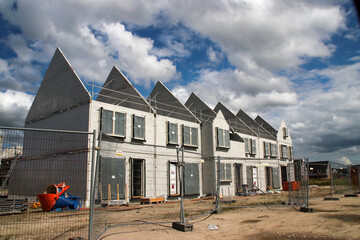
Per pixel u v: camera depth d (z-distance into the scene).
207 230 9.00
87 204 15.15
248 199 22.28
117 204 17.80
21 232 8.88
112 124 19.70
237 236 8.10
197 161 26.55
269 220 10.64
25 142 8.02
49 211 13.73
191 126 26.53
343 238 7.41
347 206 14.26
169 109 28.70
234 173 29.08
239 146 30.92
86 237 7.82
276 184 37.09
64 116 20.92
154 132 22.81
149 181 21.44
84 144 15.43
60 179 9.64
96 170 7.25
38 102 24.36
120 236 8.12
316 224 9.44
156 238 7.87
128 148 20.41
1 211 9.90
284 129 43.00
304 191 15.91
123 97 24.81
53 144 9.34
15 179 7.95
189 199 24.22
